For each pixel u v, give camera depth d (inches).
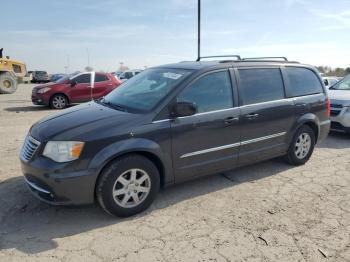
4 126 354.9
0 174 197.5
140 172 150.0
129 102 169.8
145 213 154.7
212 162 173.9
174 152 158.2
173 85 162.7
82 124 145.8
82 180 136.3
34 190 145.9
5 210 155.0
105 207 144.2
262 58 209.0
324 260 121.6
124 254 123.5
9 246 127.4
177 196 173.2
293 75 214.7
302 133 218.7
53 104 523.8
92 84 542.6
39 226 142.4
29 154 145.3
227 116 174.2
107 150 139.3
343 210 160.2
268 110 193.0
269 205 164.6
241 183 191.8
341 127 298.4
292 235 137.7
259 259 121.6
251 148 189.9
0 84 828.0
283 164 225.6
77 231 138.9
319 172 212.1
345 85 351.9
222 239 134.1
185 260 120.4
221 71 178.2
